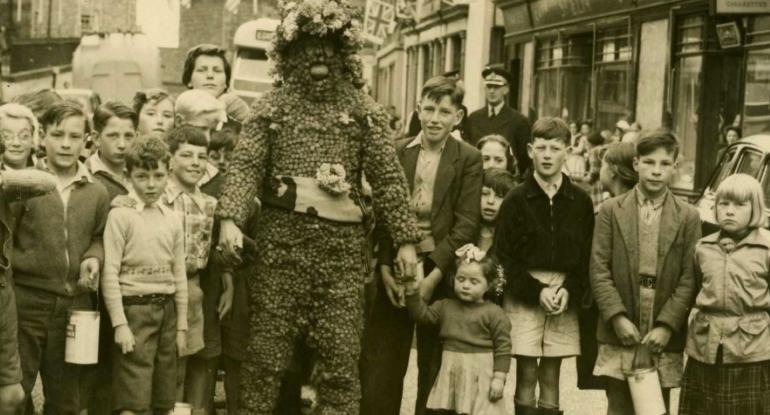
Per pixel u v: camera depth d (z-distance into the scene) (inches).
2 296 220.8
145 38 1094.4
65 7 1547.7
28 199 231.6
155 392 239.9
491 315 258.8
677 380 255.0
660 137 250.7
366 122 228.7
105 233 235.8
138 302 234.8
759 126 650.8
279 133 227.1
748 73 663.1
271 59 229.6
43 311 233.5
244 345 257.9
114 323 232.4
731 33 682.2
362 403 262.5
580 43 992.9
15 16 1569.9
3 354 221.9
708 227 405.1
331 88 227.1
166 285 238.1
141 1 1098.1
